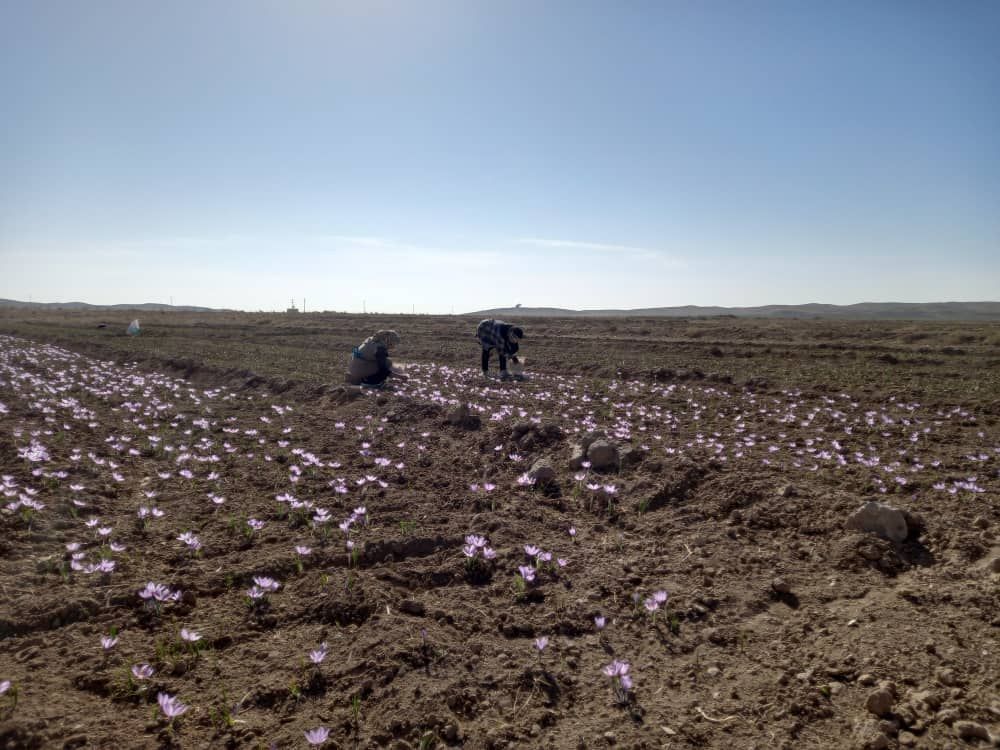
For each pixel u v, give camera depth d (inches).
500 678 131.9
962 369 679.1
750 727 115.9
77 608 154.3
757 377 595.5
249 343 1072.2
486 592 172.1
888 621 146.9
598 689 129.7
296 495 254.8
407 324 1529.3
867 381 593.6
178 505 241.9
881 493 243.6
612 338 1176.8
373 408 427.5
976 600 151.7
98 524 216.5
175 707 111.3
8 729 108.8
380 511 235.8
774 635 148.0
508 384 581.6
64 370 643.5
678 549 197.9
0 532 197.9
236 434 365.7
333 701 123.7
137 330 1241.4
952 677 123.3
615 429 359.3
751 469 269.7
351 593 164.7
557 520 225.0
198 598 166.7
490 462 298.4
